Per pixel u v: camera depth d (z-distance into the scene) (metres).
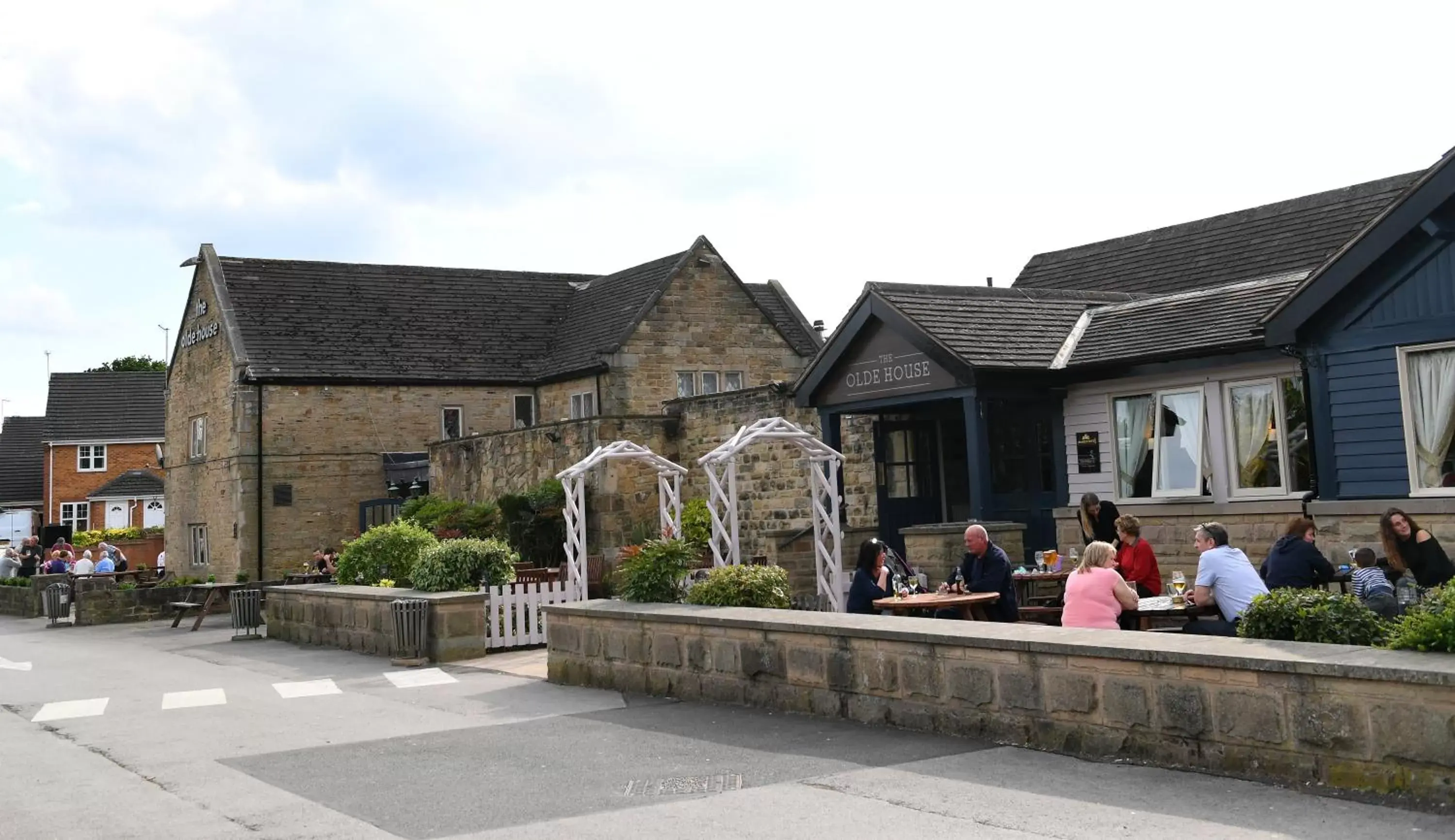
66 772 9.50
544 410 33.72
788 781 7.94
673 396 31.14
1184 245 23.62
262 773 9.12
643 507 25.14
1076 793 7.16
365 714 11.82
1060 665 8.27
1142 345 15.83
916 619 10.09
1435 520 12.28
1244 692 7.25
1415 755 6.48
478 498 29.55
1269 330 13.59
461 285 36.84
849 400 18.14
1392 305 12.77
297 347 32.75
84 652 20.12
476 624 16.31
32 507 60.94
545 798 7.84
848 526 20.83
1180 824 6.42
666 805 7.47
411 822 7.40
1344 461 13.23
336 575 24.41
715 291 32.06
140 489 57.50
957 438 19.52
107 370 95.81
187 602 24.73
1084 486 16.67
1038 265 26.81
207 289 34.50
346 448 32.41
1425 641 6.88
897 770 8.04
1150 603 10.91
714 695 11.33
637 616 12.20
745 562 21.50
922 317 16.89
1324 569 10.95
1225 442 15.17
